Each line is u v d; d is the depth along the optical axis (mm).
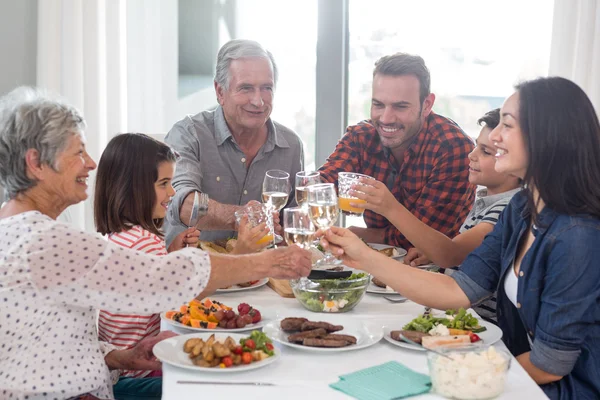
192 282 1660
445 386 1454
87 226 3807
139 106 3814
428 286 2027
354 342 1739
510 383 1534
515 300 1953
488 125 2494
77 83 3701
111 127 3748
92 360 1694
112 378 1985
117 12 3680
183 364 1581
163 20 3787
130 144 2156
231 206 2746
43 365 1620
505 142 1884
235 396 1448
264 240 2287
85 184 1747
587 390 1779
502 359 1473
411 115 2902
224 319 1869
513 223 2025
